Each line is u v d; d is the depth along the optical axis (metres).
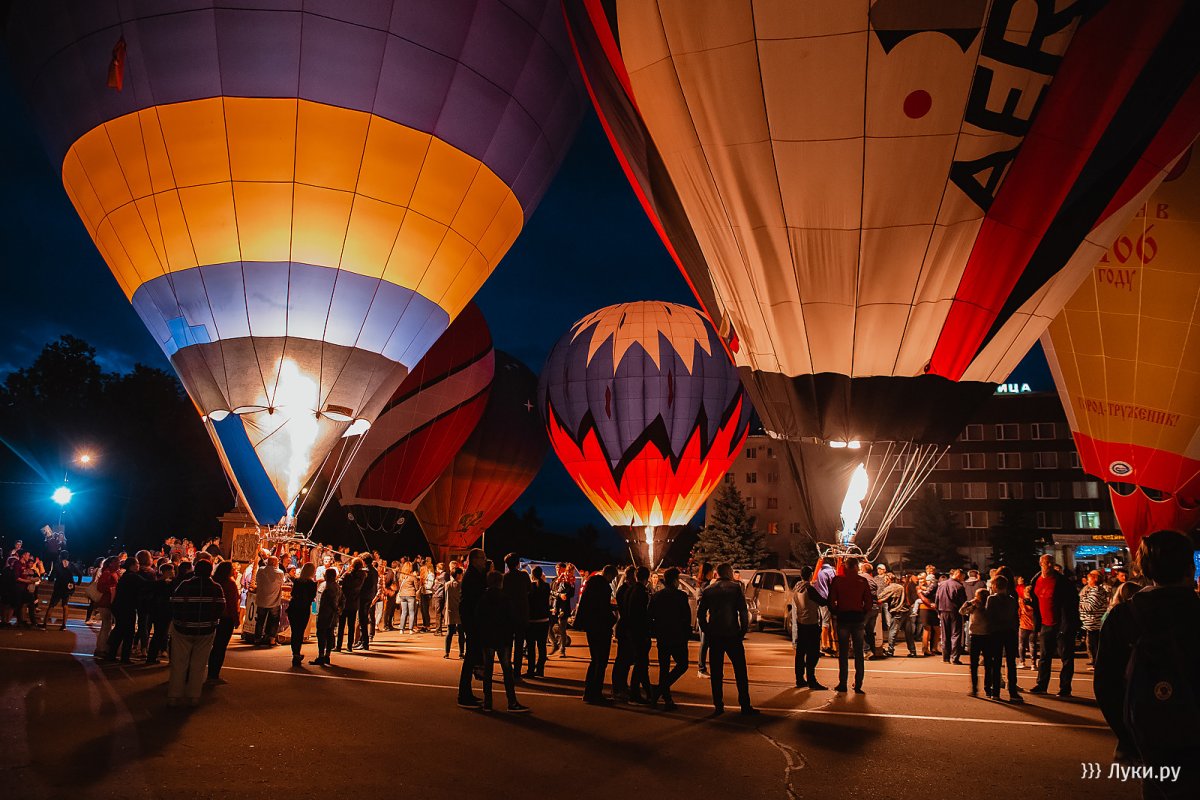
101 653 10.44
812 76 9.62
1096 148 9.48
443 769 5.63
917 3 9.16
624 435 27.61
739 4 9.69
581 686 9.73
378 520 28.95
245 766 5.55
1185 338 13.91
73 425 42.91
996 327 10.20
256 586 12.91
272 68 12.52
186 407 43.50
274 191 12.87
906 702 8.70
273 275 13.13
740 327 11.19
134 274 13.62
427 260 14.11
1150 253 14.02
